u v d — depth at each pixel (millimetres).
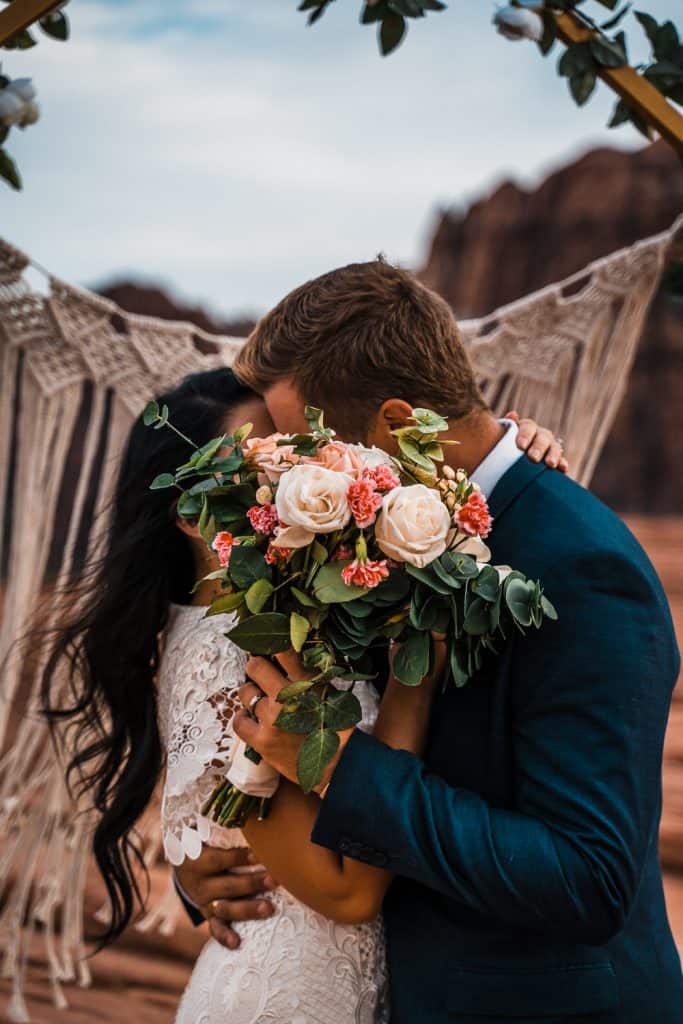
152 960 3209
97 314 2461
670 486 22375
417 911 1405
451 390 1431
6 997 2961
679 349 22297
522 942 1331
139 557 1720
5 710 2467
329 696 1260
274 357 1473
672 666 1315
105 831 1758
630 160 26234
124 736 1771
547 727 1268
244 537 1275
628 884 1220
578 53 1670
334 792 1268
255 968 1432
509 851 1216
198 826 1447
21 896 2652
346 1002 1412
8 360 2404
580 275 2592
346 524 1235
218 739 1433
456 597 1246
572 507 1371
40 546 2451
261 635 1228
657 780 1276
